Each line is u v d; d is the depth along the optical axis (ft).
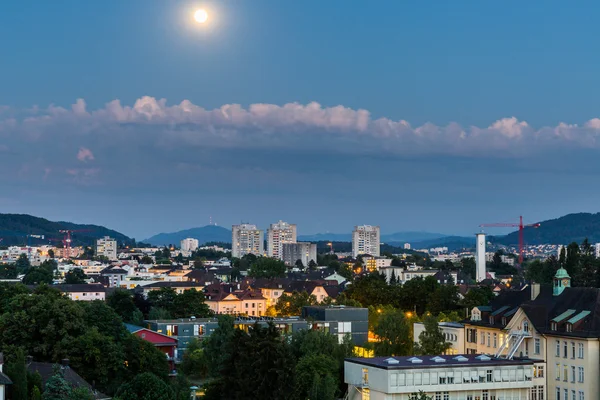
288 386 560.20
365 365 567.18
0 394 472.44
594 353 560.61
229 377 572.92
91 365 622.54
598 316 574.97
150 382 531.09
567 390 576.20
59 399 482.28
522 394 576.20
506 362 576.20
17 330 626.23
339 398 611.88
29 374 513.86
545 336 593.83
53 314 629.51
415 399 477.36
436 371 552.82
